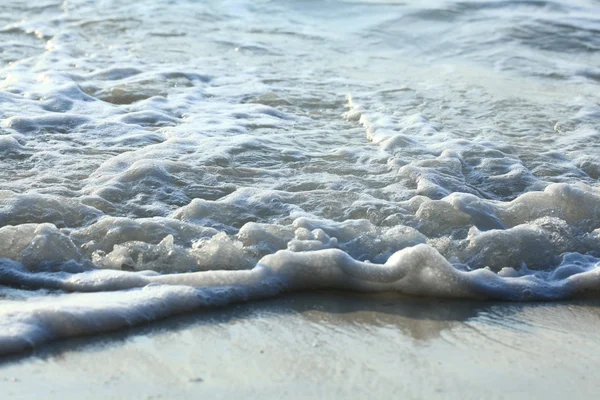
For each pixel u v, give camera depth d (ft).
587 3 17.98
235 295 6.53
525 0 17.98
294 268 6.79
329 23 16.98
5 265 6.82
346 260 6.80
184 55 14.15
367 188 8.59
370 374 5.60
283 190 8.48
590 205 8.05
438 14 17.33
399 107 11.57
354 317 6.37
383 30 16.46
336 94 12.10
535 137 10.51
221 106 11.33
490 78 13.35
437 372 5.65
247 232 7.34
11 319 5.91
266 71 13.29
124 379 5.46
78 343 5.86
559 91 12.65
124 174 8.50
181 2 18.07
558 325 6.38
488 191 8.82
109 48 14.55
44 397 5.25
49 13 17.01
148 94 11.76
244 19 17.01
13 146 9.29
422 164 9.25
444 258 6.84
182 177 8.58
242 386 5.42
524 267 7.27
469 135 10.46
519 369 5.74
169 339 5.96
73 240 7.25
